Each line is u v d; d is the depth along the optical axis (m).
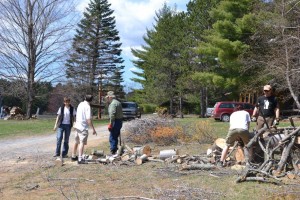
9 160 12.01
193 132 15.02
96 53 55.00
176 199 6.99
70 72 40.66
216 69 37.06
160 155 10.72
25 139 18.64
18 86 37.88
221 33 32.59
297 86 21.42
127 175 9.16
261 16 28.48
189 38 44.66
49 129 23.67
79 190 8.03
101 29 58.28
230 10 32.84
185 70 46.16
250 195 7.02
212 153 10.49
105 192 7.78
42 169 10.20
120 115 11.99
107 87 58.19
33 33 37.22
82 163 10.73
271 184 7.73
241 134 9.35
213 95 49.25
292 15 22.45
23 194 7.98
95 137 19.14
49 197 7.63
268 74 24.02
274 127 9.42
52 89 45.53
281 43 20.80
